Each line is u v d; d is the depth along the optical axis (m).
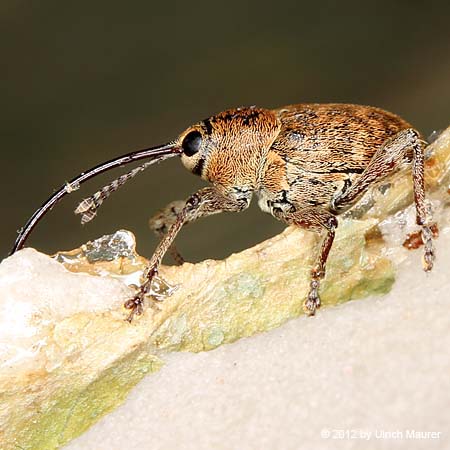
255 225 0.08
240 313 0.06
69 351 0.06
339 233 0.07
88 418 0.06
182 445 0.06
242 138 0.07
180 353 0.06
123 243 0.07
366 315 0.06
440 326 0.06
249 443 0.06
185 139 0.07
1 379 0.06
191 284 0.07
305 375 0.06
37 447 0.06
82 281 0.06
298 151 0.07
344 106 0.07
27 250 0.06
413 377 0.06
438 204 0.07
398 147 0.07
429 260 0.06
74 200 0.09
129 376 0.06
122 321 0.06
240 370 0.06
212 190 0.07
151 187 0.09
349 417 0.06
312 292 0.06
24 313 0.06
